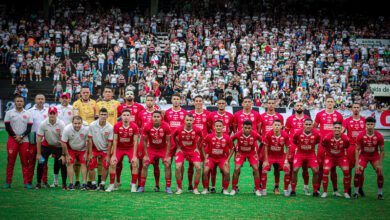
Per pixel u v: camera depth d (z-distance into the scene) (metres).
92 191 12.14
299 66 35.38
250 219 9.45
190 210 10.12
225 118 13.95
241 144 12.46
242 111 14.17
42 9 42.72
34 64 34.66
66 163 12.41
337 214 10.00
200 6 43.00
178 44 36.91
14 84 34.19
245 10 43.25
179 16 42.31
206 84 32.97
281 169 12.71
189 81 33.34
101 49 36.88
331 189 13.56
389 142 26.70
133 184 12.38
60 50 36.31
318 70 35.50
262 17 42.03
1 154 18.88
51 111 12.25
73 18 40.12
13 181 13.42
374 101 34.09
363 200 11.70
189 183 12.87
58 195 11.42
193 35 37.97
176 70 35.09
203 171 12.51
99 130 12.38
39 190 12.09
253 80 34.09
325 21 42.62
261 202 11.19
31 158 12.57
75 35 37.78
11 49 36.00
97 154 12.55
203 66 35.62
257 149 12.77
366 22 43.75
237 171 12.37
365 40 40.72
